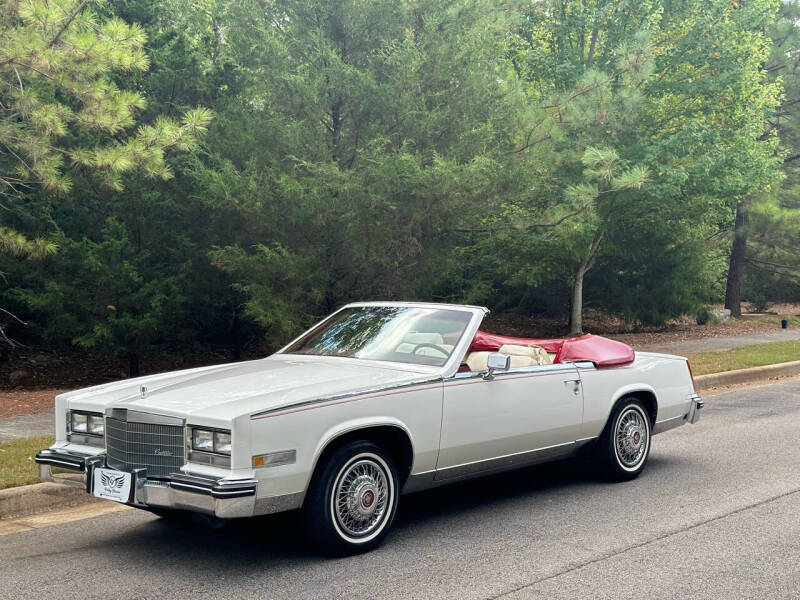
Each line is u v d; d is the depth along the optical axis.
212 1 19.56
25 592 4.50
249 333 17.84
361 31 15.08
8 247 11.73
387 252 13.88
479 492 6.80
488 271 20.70
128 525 5.92
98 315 13.60
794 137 30.09
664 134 20.38
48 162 11.37
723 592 4.42
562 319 25.23
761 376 15.14
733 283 30.41
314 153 14.17
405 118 14.37
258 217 13.47
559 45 21.22
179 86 15.31
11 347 16.64
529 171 14.83
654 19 19.72
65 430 5.43
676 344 20.00
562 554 5.11
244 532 5.65
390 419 5.21
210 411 4.68
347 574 4.75
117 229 13.67
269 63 14.30
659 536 5.48
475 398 5.74
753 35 21.88
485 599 4.33
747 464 7.76
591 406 6.66
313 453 4.81
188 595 4.43
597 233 20.64
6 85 11.23
